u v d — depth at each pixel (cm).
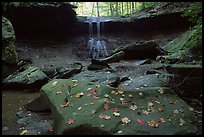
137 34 1766
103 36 1772
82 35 1758
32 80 767
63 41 1662
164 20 1678
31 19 1509
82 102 455
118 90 498
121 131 386
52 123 498
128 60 1256
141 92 502
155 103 476
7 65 901
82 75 762
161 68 917
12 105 636
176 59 926
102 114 417
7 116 561
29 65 1159
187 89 616
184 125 418
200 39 796
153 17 1684
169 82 641
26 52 1405
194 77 621
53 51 1514
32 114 558
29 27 1538
